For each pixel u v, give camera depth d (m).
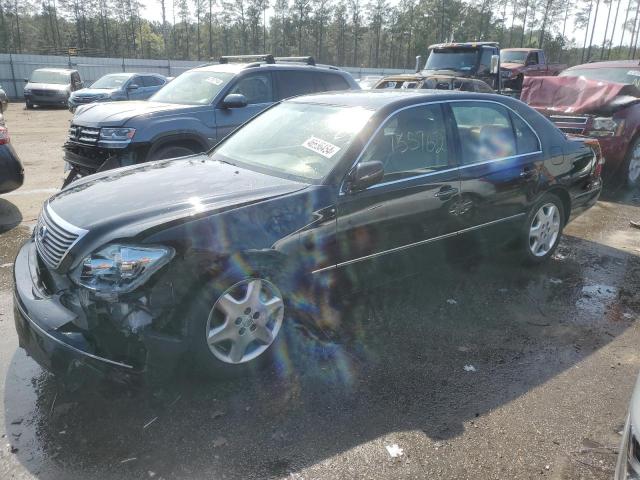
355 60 82.50
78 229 2.92
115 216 2.99
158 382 2.96
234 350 3.17
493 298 4.56
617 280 5.07
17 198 7.54
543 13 73.19
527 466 2.63
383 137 3.82
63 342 2.68
